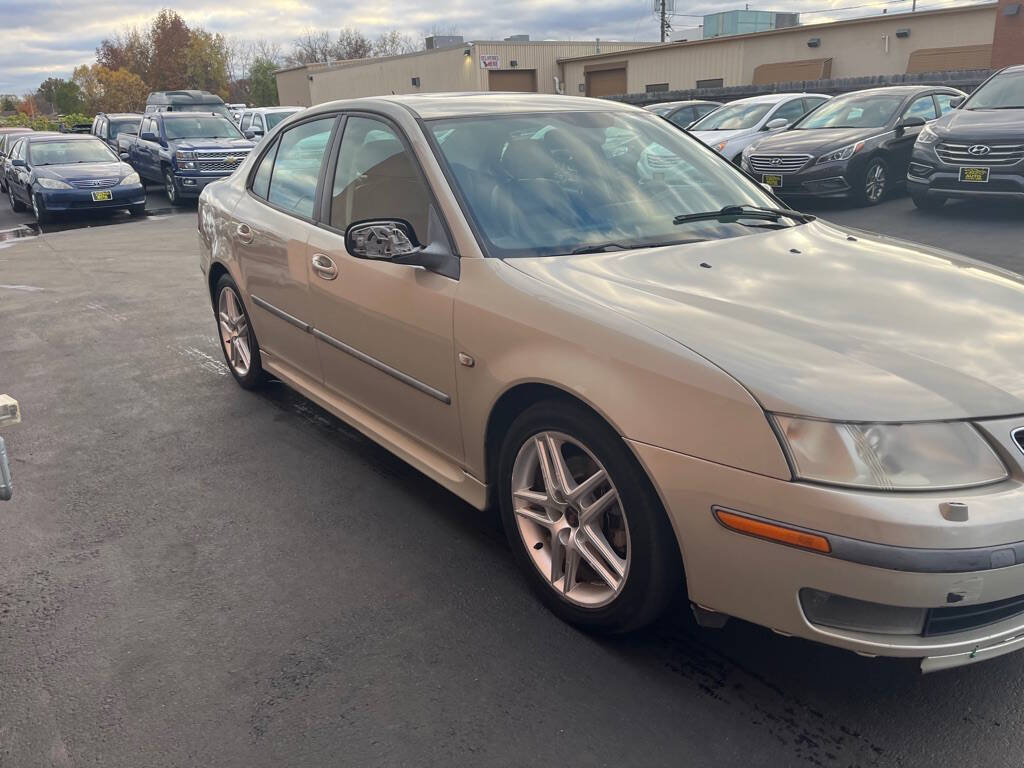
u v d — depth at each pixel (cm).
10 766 223
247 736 231
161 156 1725
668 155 371
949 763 213
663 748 221
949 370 219
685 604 282
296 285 396
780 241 318
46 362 606
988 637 209
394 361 329
